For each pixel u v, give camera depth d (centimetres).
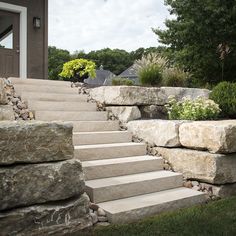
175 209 401
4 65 932
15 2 938
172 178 460
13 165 300
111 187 396
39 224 302
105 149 485
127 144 523
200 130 461
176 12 1532
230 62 1426
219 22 1340
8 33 939
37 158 311
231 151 445
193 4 1386
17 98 557
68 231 318
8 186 289
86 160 465
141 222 350
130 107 593
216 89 661
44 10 998
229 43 1352
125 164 459
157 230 325
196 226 333
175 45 1625
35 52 984
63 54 3105
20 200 296
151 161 490
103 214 357
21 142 302
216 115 579
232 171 458
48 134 319
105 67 4181
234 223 341
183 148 498
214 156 439
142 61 794
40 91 619
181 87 723
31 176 302
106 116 613
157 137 527
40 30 993
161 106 658
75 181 330
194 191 443
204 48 1450
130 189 413
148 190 432
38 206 306
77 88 680
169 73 780
